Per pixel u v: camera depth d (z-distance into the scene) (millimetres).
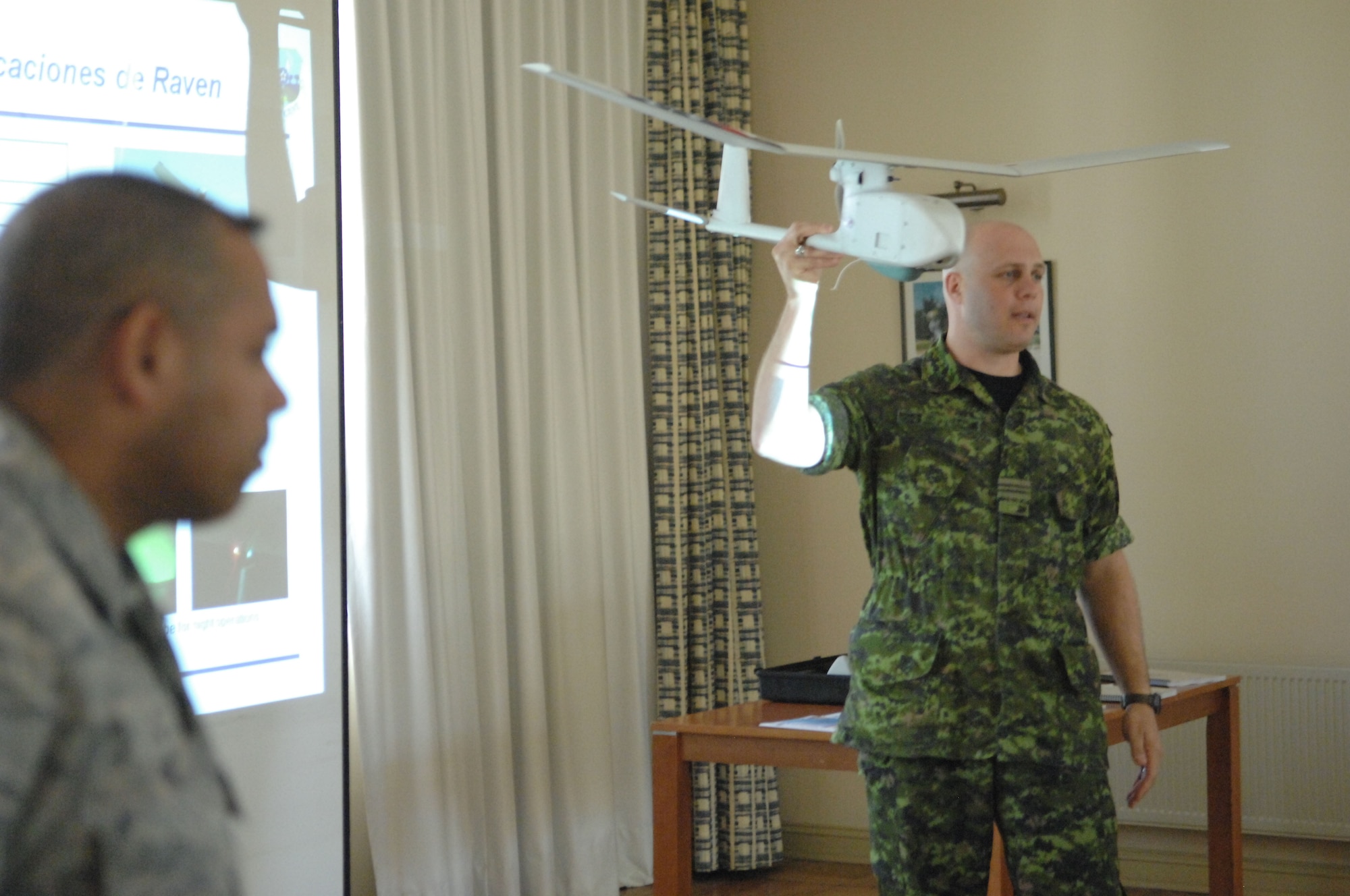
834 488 4504
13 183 2588
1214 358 3947
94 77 2729
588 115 4125
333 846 3109
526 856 3732
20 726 566
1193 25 3986
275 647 3008
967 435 1979
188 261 673
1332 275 3797
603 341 4160
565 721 3863
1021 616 1937
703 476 4344
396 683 3389
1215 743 3111
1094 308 4113
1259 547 3877
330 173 3197
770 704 2865
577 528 3967
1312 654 3801
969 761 1897
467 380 3658
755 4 4699
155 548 2771
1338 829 3674
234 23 2992
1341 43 3787
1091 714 1943
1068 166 1464
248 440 709
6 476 609
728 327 4438
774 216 4633
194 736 687
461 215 3658
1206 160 3967
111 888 580
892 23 4457
